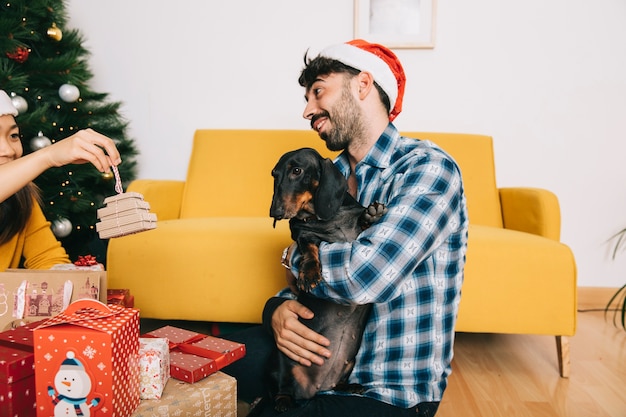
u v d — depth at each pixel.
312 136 2.66
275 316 1.16
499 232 2.01
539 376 1.84
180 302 1.93
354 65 1.11
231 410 1.07
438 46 2.82
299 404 1.11
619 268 2.85
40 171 1.06
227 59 2.93
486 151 2.62
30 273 1.08
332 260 0.95
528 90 2.81
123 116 3.00
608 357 2.04
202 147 2.73
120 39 2.97
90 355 0.81
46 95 2.59
